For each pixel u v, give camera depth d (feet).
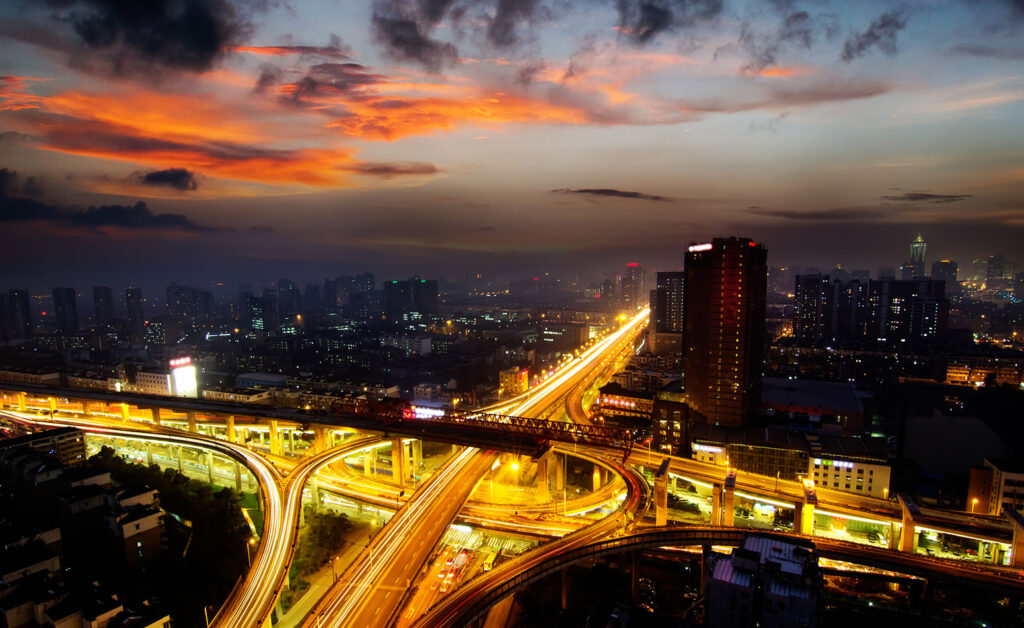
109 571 565.94
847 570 584.40
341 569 631.15
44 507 651.66
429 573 597.52
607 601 451.94
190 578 582.35
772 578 414.41
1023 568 533.96
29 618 438.81
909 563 540.11
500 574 508.53
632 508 643.45
